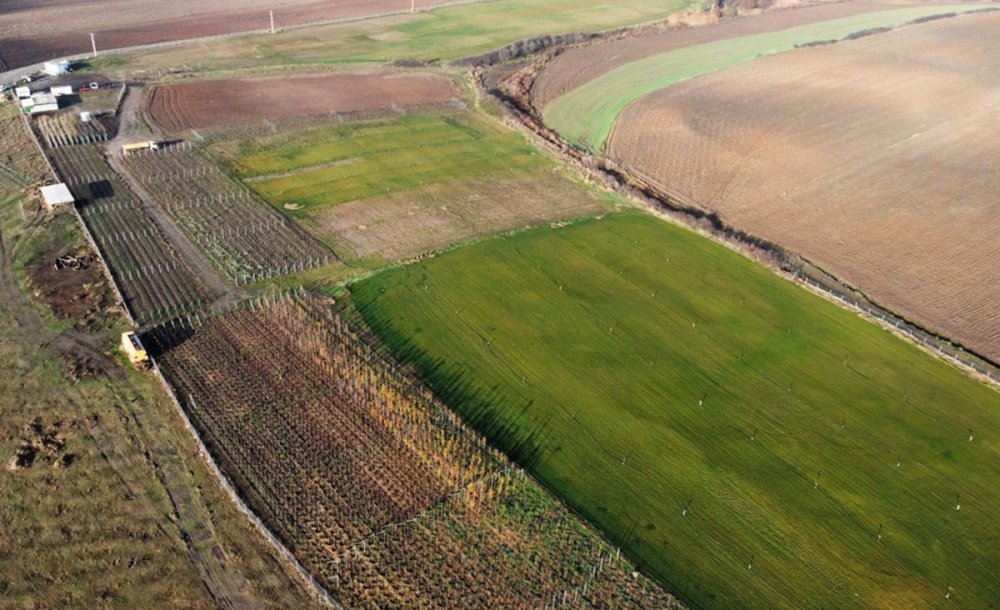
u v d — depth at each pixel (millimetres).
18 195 78125
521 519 43781
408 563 41094
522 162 90062
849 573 41531
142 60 122375
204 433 48750
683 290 65250
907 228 76000
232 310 60500
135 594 39031
